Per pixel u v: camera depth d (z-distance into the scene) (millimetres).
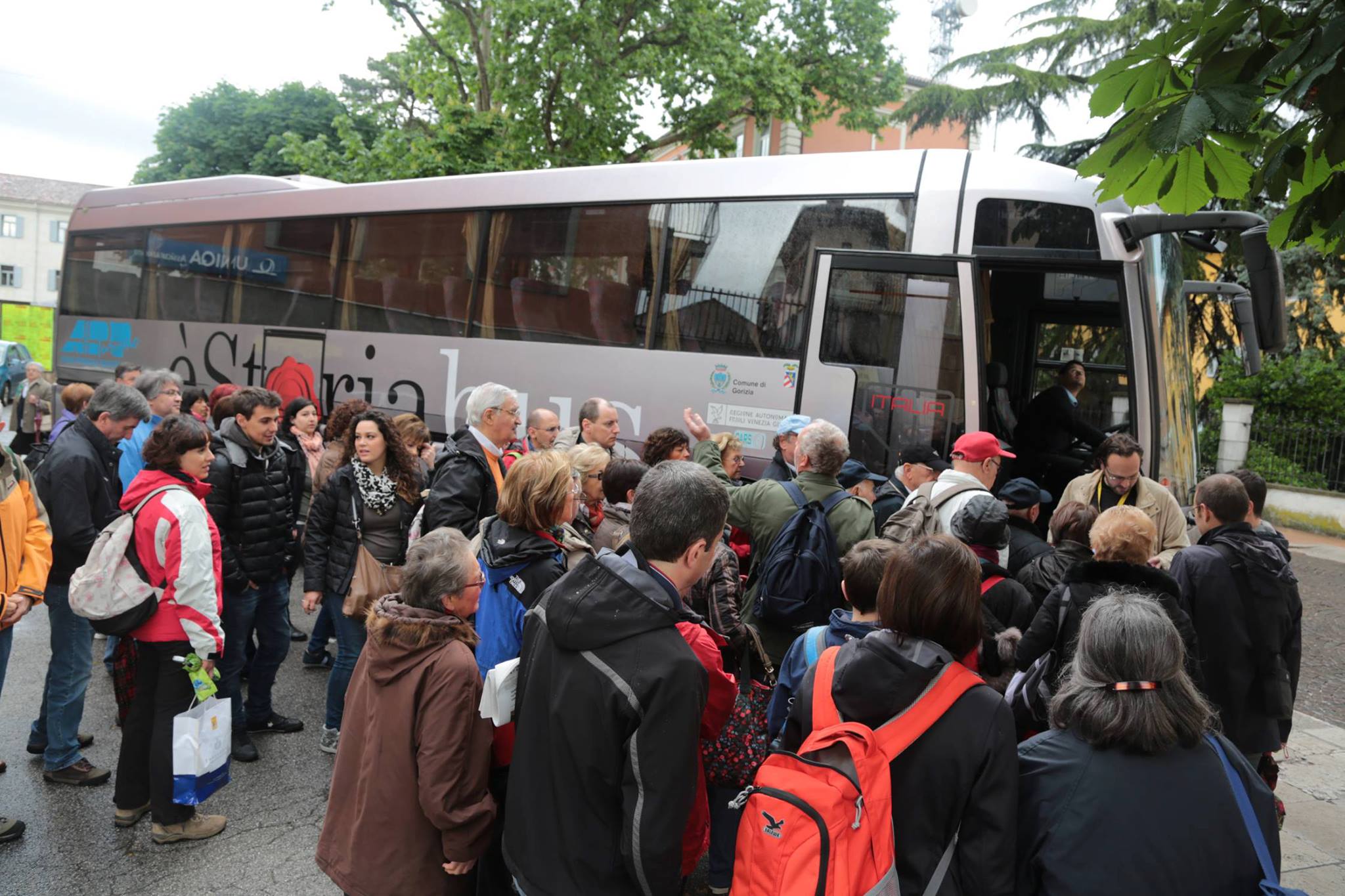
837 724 2035
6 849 3783
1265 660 3783
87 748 4809
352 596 4594
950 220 5891
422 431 5875
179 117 31203
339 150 28219
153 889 3549
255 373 9523
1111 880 1859
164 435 3752
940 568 2082
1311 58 2594
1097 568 2982
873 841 1890
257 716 5047
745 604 4004
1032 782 2012
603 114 17609
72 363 11539
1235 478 3975
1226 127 2598
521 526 3094
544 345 7449
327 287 8984
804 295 6309
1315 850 4457
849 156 6426
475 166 16969
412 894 2551
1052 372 7066
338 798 2682
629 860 2018
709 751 3121
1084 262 5730
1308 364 15766
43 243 69500
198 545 3701
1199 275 11594
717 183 6781
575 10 16750
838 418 6039
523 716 2240
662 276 6941
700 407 6641
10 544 3750
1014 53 16625
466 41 19094
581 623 2109
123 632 3672
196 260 10266
